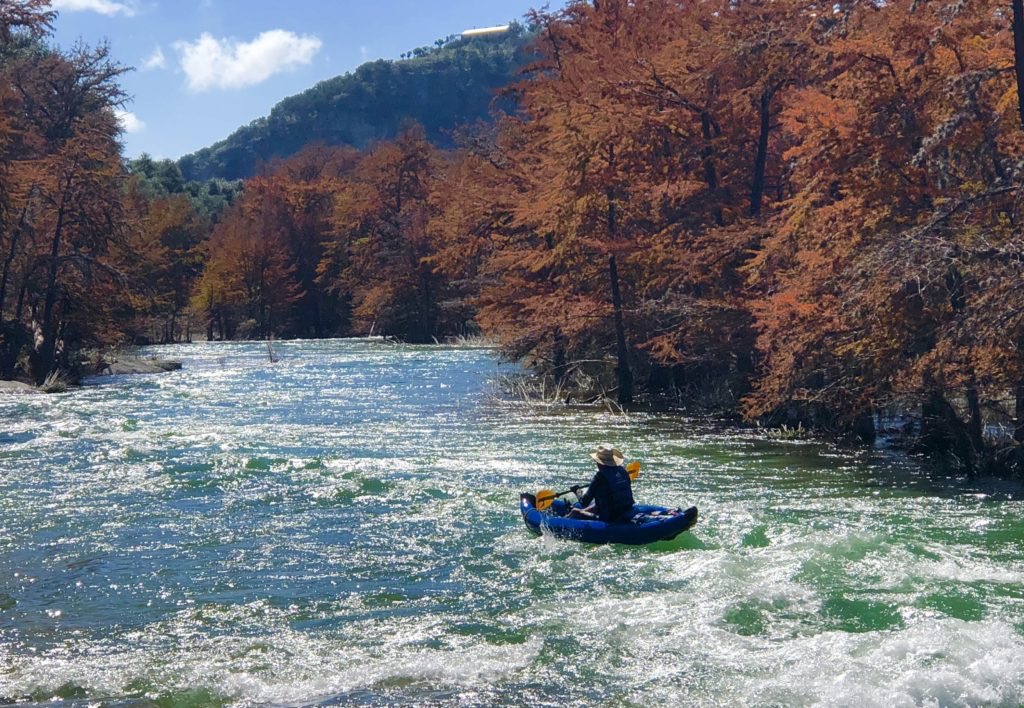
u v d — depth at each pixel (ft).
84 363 145.28
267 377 136.46
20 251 137.59
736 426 79.77
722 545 41.57
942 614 31.76
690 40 90.53
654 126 90.99
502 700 26.76
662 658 29.30
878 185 60.44
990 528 43.80
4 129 135.03
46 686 28.09
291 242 313.53
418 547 42.75
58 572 39.60
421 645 30.96
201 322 296.30
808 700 26.00
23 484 56.95
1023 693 25.67
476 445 71.10
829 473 58.59
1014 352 51.96
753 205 88.22
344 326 308.81
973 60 59.82
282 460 63.00
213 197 440.04
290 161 384.47
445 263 151.64
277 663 29.66
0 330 134.21
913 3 55.88
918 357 56.59
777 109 91.35
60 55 183.93
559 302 99.60
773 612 32.71
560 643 30.81
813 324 62.34
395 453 67.21
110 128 184.85
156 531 45.98
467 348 201.77
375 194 277.85
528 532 45.21
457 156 240.53
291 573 39.11
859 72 65.21
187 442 73.20
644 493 53.16
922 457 63.16
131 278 145.07
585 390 107.04
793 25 76.69
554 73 123.24
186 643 31.42
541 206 97.60
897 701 25.40
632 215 94.73
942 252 51.96
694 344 90.99
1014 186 52.19
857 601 33.30
